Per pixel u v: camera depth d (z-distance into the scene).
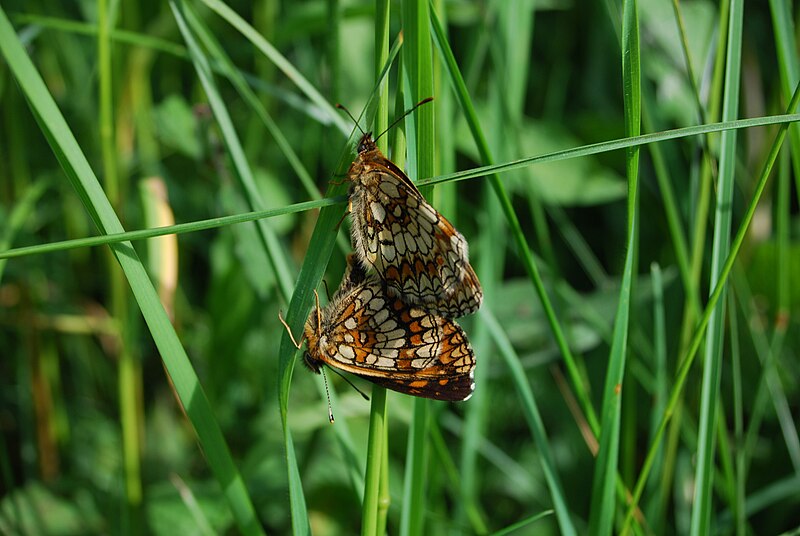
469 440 0.49
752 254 0.53
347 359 0.44
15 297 0.53
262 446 0.52
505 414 0.54
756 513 0.52
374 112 0.43
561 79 0.61
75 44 0.57
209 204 0.59
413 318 0.44
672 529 0.51
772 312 0.52
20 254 0.42
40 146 0.58
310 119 0.55
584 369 0.52
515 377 0.46
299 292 0.43
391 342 0.44
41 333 0.52
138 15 0.56
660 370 0.48
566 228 0.52
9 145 0.53
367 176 0.43
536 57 0.66
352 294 0.44
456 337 0.44
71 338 0.56
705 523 0.45
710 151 0.46
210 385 0.53
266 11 0.55
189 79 0.64
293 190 0.59
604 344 0.53
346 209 0.43
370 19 0.52
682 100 0.52
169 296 0.49
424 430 0.45
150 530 0.50
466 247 0.43
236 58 0.62
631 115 0.43
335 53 0.47
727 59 0.44
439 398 0.44
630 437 0.49
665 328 0.52
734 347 0.47
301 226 0.53
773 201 0.53
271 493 0.51
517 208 0.59
